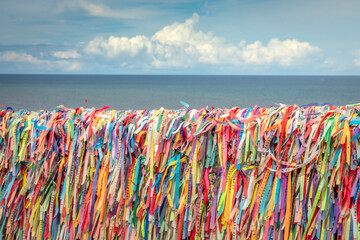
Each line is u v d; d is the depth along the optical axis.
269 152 1.98
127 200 2.16
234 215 2.06
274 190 2.00
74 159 2.19
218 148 2.04
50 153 2.24
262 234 2.05
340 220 1.91
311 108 2.02
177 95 29.77
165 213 2.15
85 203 2.21
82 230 2.23
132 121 2.17
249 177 2.05
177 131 2.06
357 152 1.86
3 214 2.31
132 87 53.72
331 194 1.94
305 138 1.96
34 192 2.25
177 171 2.10
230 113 2.09
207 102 20.91
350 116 1.88
